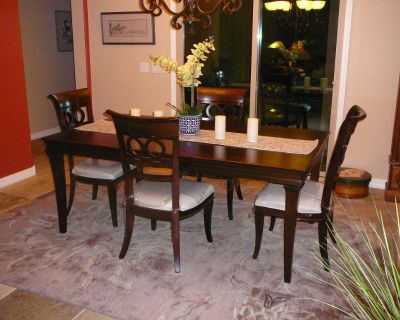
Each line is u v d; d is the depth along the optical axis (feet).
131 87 16.12
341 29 12.69
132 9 15.23
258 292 7.54
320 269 8.26
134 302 7.22
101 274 8.08
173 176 7.65
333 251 8.81
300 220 7.98
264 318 6.81
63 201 9.63
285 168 7.17
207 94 11.56
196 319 6.78
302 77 14.55
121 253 8.62
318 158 8.45
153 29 15.08
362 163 13.33
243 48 14.78
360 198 12.21
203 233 9.95
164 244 9.35
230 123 10.92
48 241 9.43
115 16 15.53
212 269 8.31
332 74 13.92
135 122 7.29
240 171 7.57
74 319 6.79
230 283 7.82
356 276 3.95
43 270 8.20
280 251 9.07
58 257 8.70
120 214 10.93
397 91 12.25
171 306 7.12
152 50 15.40
